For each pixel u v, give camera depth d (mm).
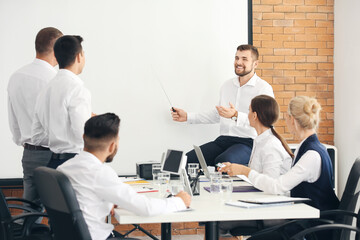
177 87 5383
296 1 5793
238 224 3416
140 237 5480
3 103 5125
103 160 2471
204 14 5406
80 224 2176
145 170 3785
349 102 5559
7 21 5121
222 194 3033
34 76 3818
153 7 5336
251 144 4855
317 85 5859
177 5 5367
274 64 5789
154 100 5363
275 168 3320
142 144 5355
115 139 2455
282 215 2479
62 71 3465
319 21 5832
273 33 5762
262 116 3404
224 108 4602
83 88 3445
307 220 2789
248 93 5020
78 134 3371
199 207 2572
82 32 5234
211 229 2783
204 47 5410
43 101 3496
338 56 5762
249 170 3076
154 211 2344
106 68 5277
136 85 5332
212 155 4891
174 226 5586
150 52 5344
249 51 4914
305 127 3125
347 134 5621
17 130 3955
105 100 5285
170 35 5363
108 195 2328
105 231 2410
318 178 3035
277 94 5809
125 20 5297
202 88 5410
